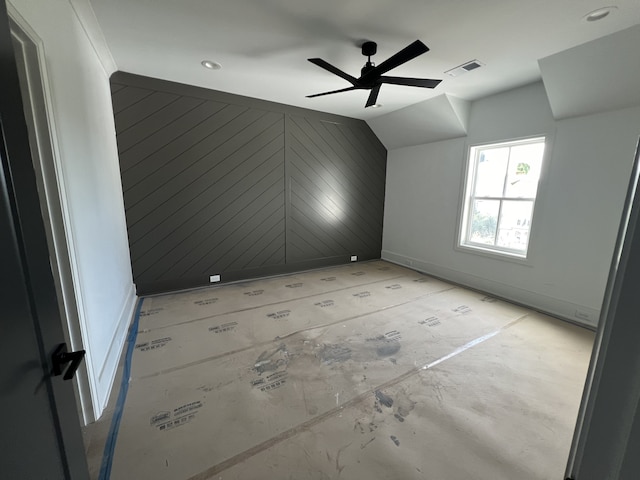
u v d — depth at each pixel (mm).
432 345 2473
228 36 2297
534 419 1678
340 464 1386
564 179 2986
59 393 755
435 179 4422
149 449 1441
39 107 1318
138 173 3244
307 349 2381
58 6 1579
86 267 1686
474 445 1501
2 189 587
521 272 3441
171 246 3561
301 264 4672
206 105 3498
